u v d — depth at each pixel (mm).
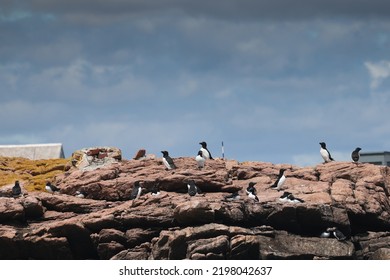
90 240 81188
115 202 84688
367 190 84250
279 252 78688
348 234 81500
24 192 85250
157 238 79750
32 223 82812
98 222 80750
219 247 77812
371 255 81312
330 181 85562
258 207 80562
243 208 80188
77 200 84562
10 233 80625
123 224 80875
